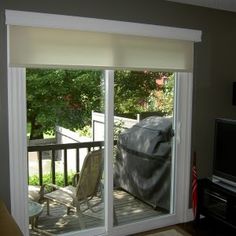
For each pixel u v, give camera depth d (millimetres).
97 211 3023
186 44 3061
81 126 2850
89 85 2836
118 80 2930
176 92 3219
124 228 3041
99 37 2604
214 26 3320
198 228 3160
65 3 2516
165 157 3295
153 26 2828
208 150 3438
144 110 3105
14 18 2279
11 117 2426
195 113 3312
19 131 2471
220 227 3180
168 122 3258
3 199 2455
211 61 3346
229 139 3023
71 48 2498
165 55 2939
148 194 3266
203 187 3129
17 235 1771
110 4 2705
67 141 2820
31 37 2359
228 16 3404
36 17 2346
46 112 2691
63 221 2949
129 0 2793
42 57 2404
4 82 2389
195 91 3287
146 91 3094
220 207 3146
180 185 3305
